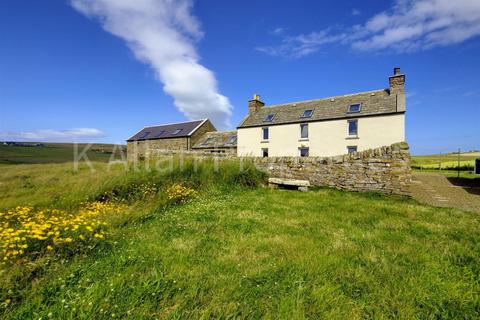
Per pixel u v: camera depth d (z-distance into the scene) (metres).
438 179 14.48
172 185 7.56
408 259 3.23
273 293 2.48
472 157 41.22
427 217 5.25
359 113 18.52
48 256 3.06
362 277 2.78
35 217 4.57
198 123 29.73
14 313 2.15
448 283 2.69
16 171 9.79
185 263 3.07
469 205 6.79
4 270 2.64
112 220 4.65
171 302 2.34
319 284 2.66
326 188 8.65
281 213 5.52
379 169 7.82
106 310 2.18
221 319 2.15
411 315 2.23
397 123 16.89
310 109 22.17
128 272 2.80
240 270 2.93
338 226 4.60
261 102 27.05
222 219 5.00
